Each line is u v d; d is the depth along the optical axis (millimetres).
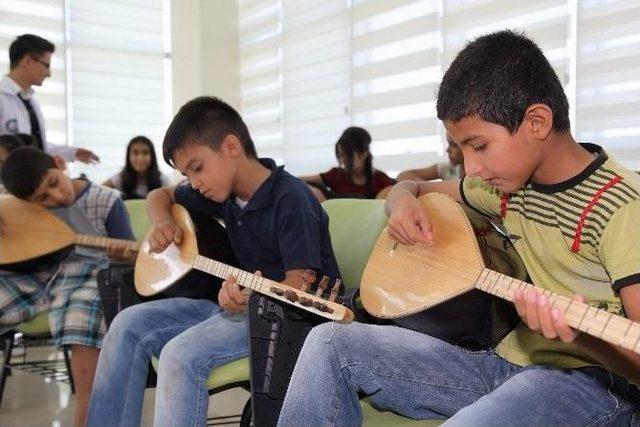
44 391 2664
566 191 1041
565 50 2709
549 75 1021
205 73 4805
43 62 3725
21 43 3656
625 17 2490
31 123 3764
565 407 1004
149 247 1921
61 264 2311
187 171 1655
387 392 1171
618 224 966
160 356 1478
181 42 4922
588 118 2650
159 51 5035
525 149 1006
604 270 1021
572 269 1053
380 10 3604
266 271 1665
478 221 1271
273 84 4582
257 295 1359
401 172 3242
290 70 4387
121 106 4898
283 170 1659
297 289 1360
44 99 4578
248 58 4848
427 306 1223
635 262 936
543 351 1119
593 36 2607
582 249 1024
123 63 4891
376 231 1654
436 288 1233
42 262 2277
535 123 995
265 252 1645
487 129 1003
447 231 1267
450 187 1367
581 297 927
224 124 1638
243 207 1640
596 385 1035
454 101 1025
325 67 4062
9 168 2295
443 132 3230
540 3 2791
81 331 2066
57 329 2090
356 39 3785
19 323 2232
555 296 957
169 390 1420
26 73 3693
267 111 4672
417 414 1187
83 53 4730
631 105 2490
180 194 1943
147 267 1909
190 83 4883
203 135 1621
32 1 4512
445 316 1231
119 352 1673
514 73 997
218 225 1885
